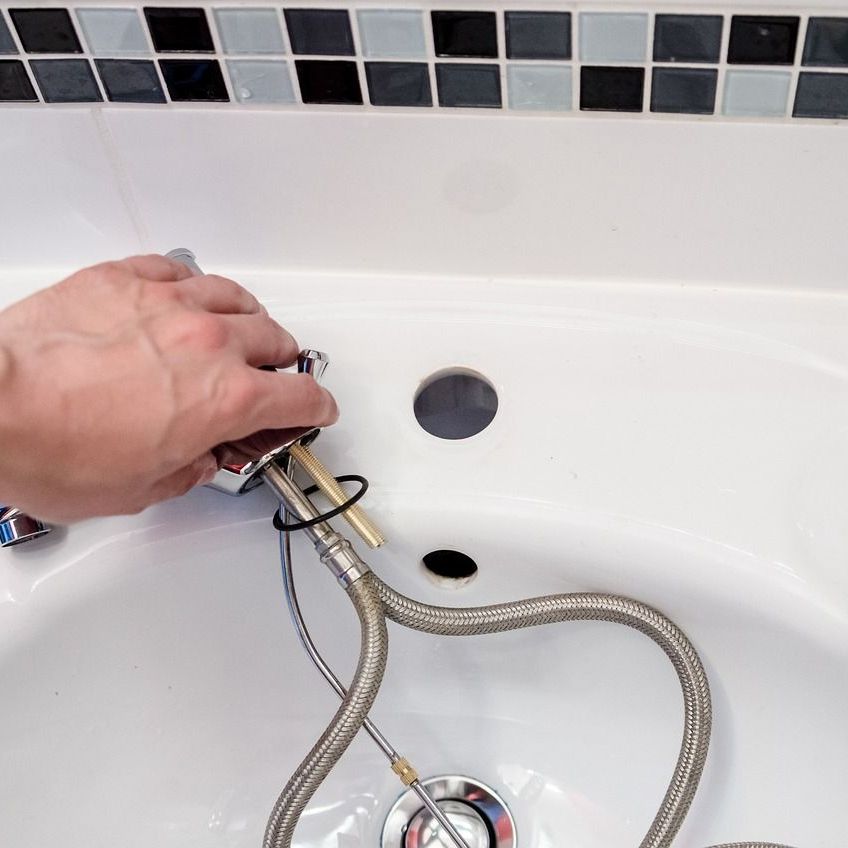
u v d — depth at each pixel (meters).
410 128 0.43
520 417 0.44
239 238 0.49
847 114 0.39
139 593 0.44
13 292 0.51
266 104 0.43
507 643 0.48
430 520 0.42
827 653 0.39
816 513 0.40
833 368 0.44
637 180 0.43
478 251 0.48
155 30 0.41
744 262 0.46
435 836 0.49
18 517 0.42
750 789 0.44
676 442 0.43
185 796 0.49
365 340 0.47
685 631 0.43
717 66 0.38
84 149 0.46
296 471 0.43
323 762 0.40
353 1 0.39
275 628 0.47
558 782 0.50
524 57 0.39
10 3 0.40
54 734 0.45
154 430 0.33
